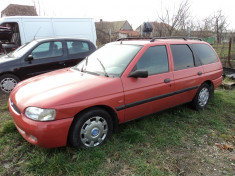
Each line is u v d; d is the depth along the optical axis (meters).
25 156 2.76
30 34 8.30
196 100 4.41
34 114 2.49
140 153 2.93
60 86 2.86
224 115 4.49
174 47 3.96
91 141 2.89
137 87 3.20
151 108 3.53
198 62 4.36
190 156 2.94
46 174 2.44
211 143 3.30
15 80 5.49
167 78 3.64
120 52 3.60
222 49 13.79
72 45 6.39
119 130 3.48
